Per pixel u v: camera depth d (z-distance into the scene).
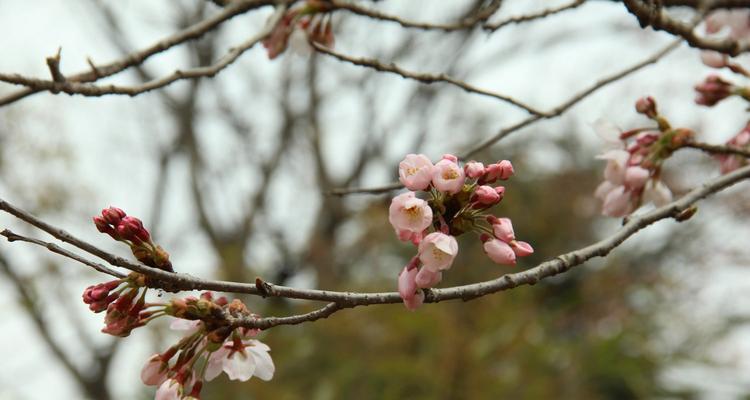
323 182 11.68
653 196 2.85
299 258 11.34
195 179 12.01
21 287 9.84
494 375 8.07
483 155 12.25
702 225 12.49
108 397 11.08
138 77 11.65
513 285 2.10
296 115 12.17
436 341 8.24
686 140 2.82
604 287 12.14
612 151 2.84
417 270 2.01
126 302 1.95
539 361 8.55
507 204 12.62
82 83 2.72
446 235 1.96
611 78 3.44
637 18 2.75
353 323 8.87
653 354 10.28
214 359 2.14
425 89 11.07
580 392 9.16
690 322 11.53
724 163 3.02
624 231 2.36
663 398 10.09
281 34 3.45
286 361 8.81
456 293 2.05
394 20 3.43
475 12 3.84
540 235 12.66
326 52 3.07
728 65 3.07
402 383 8.15
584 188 12.95
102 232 2.00
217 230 12.04
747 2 2.98
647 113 2.89
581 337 11.13
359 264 11.40
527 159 13.27
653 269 12.67
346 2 3.38
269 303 10.08
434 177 2.01
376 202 11.04
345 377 8.39
